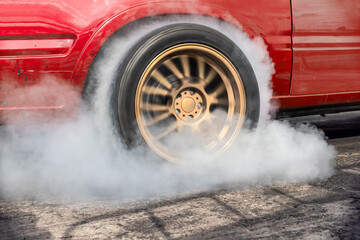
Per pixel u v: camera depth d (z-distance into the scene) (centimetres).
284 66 246
